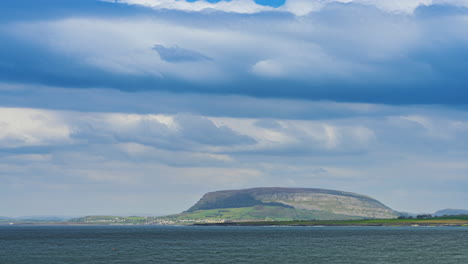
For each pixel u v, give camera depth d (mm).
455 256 162125
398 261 147875
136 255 170375
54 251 192125
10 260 156250
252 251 187250
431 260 150125
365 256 163125
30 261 152875
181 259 155625
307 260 151375
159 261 150000
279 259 154500
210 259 155125
